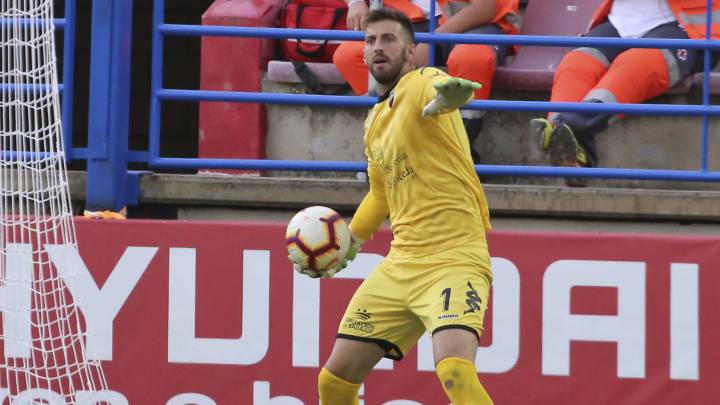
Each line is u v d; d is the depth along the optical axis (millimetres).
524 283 23328
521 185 25859
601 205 24203
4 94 24359
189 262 23688
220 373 23562
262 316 23578
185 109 36344
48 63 22719
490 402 18531
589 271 23281
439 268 19109
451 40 24594
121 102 24688
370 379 23375
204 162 24672
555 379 23219
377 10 19328
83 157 25047
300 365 23516
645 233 24391
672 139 26297
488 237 23406
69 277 23625
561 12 29547
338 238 20141
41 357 23672
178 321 23625
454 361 18391
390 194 19812
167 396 23578
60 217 22844
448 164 19281
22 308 23516
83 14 36500
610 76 25719
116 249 23703
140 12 36594
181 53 36438
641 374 23141
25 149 24844
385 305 19594
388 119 19391
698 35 26328
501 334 23297
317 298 23562
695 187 26438
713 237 23234
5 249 23453
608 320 23219
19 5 24297
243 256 23656
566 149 24641
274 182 24703
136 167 35094
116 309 23672
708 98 24547
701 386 23062
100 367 23078
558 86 26172
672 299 23156
